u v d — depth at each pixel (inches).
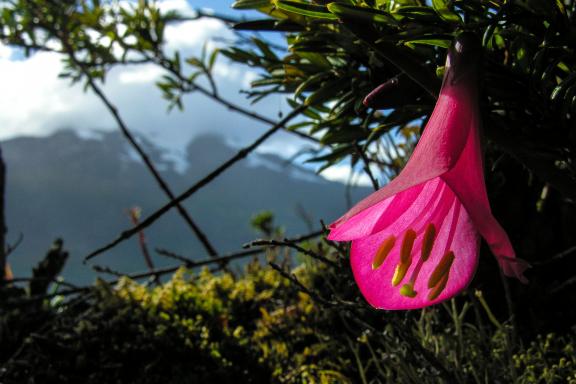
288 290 13.5
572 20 5.4
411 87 5.2
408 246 4.6
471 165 4.1
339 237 4.9
